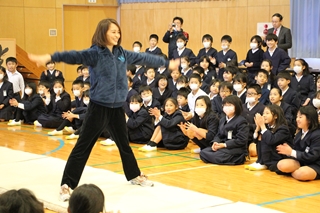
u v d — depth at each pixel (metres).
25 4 15.70
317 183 5.71
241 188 5.46
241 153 6.68
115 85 4.90
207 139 7.14
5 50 12.93
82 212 2.65
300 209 4.72
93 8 16.52
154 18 15.68
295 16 12.09
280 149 5.96
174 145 7.66
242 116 6.77
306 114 5.86
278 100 7.35
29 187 5.26
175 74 9.44
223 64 9.89
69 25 16.38
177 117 7.64
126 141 5.26
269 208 4.73
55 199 4.86
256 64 9.95
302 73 8.69
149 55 5.16
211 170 6.31
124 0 16.38
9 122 10.21
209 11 14.38
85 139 4.95
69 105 9.73
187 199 4.87
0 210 2.27
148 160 6.91
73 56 4.66
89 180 5.57
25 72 14.58
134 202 4.77
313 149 5.80
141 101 8.14
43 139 8.48
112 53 4.91
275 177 5.97
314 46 11.80
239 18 13.75
